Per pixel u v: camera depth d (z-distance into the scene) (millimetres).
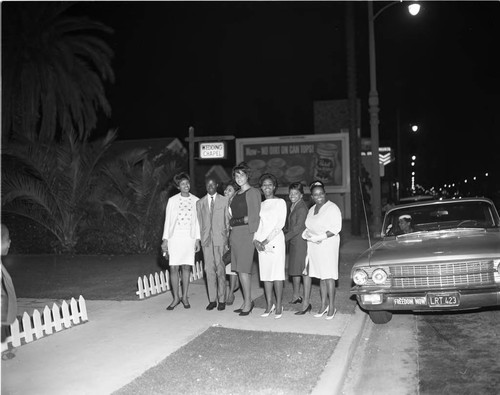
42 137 20422
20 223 18453
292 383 5465
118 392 5215
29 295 10469
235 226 8320
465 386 5699
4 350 6438
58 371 5863
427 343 7344
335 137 31141
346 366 6211
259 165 31891
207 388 5324
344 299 9758
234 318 8266
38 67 19969
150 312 8773
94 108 22219
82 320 8141
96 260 16047
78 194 18047
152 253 17375
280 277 8219
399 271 7570
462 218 9219
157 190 17453
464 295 7207
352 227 22438
